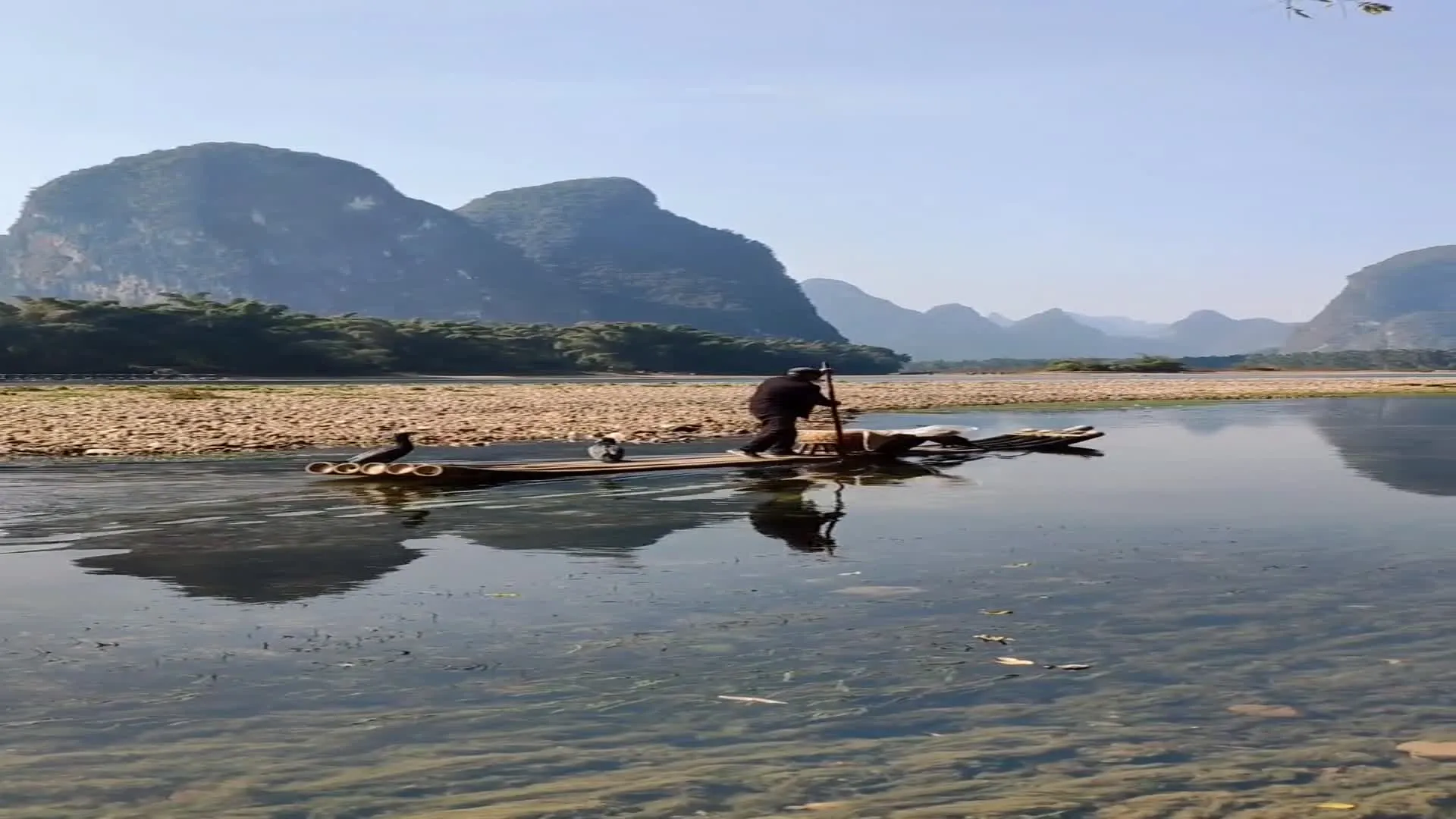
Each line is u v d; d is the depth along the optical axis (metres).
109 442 23.48
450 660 6.76
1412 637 7.05
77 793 4.79
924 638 7.14
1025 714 5.68
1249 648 6.82
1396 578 8.92
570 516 12.79
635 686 6.21
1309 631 7.23
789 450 18.91
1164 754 5.13
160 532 11.66
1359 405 42.78
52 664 6.73
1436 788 4.69
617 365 149.50
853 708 5.80
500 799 4.69
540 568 9.62
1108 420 33.50
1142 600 8.17
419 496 14.66
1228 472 17.48
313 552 10.48
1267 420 33.03
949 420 34.22
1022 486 15.66
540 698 6.02
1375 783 4.75
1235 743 5.24
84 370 98.69
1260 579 8.91
